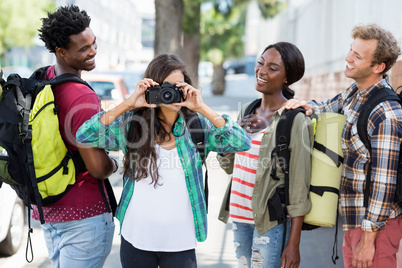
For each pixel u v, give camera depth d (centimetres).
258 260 366
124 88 1412
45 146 329
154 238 314
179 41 1617
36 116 329
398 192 336
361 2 1021
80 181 343
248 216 380
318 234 716
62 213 342
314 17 1802
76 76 354
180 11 1616
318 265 597
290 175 351
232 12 3062
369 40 346
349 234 373
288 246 350
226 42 4228
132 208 319
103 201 351
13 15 3497
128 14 4881
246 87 5241
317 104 406
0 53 3625
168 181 314
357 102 357
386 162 329
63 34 351
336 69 1324
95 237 346
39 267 596
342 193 360
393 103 337
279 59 379
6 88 344
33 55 4009
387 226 348
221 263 607
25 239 693
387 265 353
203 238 323
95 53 366
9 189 604
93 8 3381
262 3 2842
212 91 4362
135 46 5250
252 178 375
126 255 324
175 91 302
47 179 331
